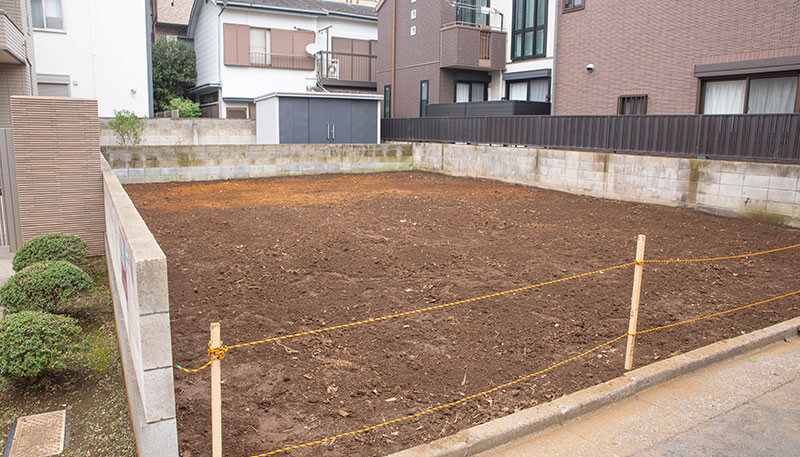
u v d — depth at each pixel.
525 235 8.51
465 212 10.52
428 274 6.34
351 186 14.37
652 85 13.36
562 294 5.75
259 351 4.29
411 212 10.44
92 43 18.91
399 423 3.33
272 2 23.66
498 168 15.28
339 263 6.73
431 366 4.10
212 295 5.55
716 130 10.21
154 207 10.77
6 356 3.67
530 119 14.36
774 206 9.34
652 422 3.49
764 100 11.26
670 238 8.41
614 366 4.14
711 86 12.25
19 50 12.04
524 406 3.54
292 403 3.55
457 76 19.36
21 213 7.24
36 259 5.94
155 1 26.02
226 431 3.20
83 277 5.12
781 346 4.72
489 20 19.41
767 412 3.62
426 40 19.64
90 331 4.86
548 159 13.70
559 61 15.77
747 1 11.29
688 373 4.16
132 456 3.06
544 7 16.95
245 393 3.66
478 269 6.58
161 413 2.59
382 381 3.86
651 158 11.28
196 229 8.65
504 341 4.57
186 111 22.58
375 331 4.71
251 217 9.70
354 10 26.59
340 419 3.37
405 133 19.45
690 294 5.88
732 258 7.32
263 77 23.78
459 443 3.05
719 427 3.44
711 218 10.00
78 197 7.45
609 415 3.57
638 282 3.96
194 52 26.52
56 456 3.08
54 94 18.64
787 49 10.71
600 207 11.20
